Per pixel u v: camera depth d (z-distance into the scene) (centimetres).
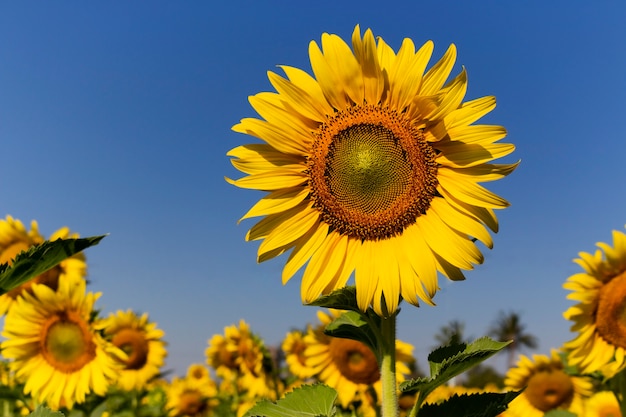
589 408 101
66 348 97
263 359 128
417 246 53
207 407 156
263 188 57
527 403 109
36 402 95
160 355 138
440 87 54
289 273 57
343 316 54
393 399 49
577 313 84
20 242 109
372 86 56
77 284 103
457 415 47
